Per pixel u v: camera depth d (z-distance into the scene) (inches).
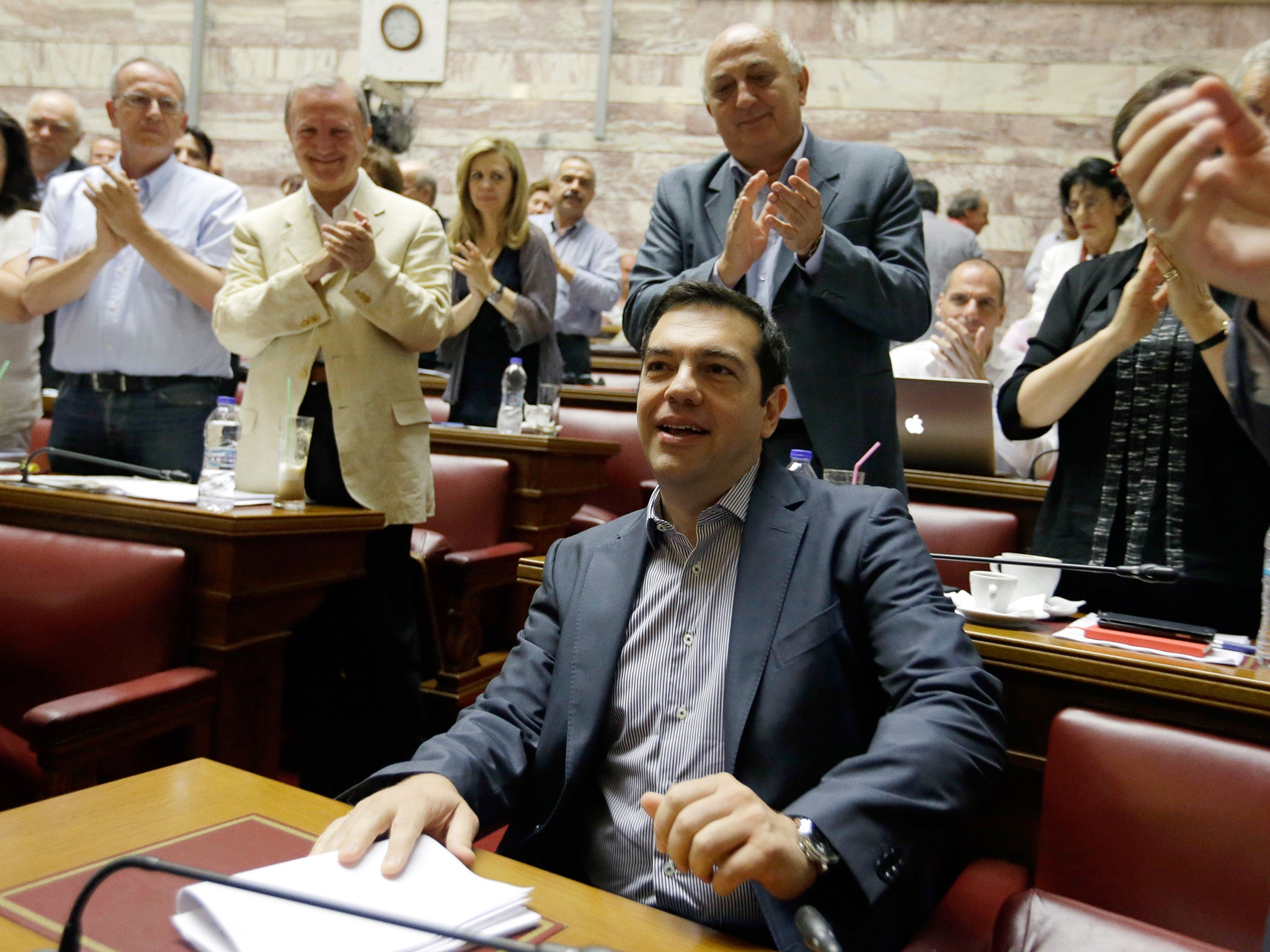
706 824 40.1
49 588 84.0
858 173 88.6
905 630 51.9
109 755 73.9
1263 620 60.6
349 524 96.6
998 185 264.7
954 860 63.9
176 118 118.3
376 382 105.9
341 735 112.3
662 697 55.1
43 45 309.9
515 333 152.5
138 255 112.7
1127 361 78.6
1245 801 45.2
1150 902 46.0
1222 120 23.8
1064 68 261.0
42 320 125.9
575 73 285.1
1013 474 147.4
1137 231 241.4
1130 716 58.7
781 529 56.1
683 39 280.2
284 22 297.9
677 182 94.0
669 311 58.6
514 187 151.6
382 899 37.8
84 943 34.2
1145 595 74.9
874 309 81.0
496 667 132.6
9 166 121.6
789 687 52.1
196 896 35.9
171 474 105.1
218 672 83.2
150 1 304.0
